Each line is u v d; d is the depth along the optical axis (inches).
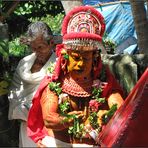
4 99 207.5
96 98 156.0
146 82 118.3
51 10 391.2
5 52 203.5
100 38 153.6
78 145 154.6
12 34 331.0
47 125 155.6
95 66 157.8
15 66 221.0
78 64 153.9
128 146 111.8
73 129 153.4
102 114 154.6
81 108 156.6
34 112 162.7
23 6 364.2
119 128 117.4
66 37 153.2
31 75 190.1
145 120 112.3
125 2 439.8
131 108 116.9
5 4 256.8
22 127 193.5
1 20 245.6
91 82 157.6
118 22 431.5
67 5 229.0
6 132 210.4
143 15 237.1
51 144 157.4
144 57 190.9
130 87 183.5
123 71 186.4
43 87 159.9
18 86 195.2
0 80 205.2
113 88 158.9
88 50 152.4
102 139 132.6
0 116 208.7
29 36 184.5
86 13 156.6
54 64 164.9
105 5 446.0
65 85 157.4
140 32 238.4
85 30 155.6
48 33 183.6
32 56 192.9
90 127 153.9
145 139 111.5
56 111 155.6
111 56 192.5
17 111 193.3
